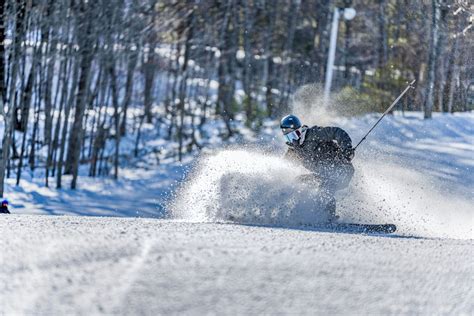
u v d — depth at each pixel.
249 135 53.28
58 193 36.12
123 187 39.09
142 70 51.97
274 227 12.45
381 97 54.53
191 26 55.28
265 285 6.34
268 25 61.88
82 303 5.50
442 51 52.03
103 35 41.25
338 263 7.58
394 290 6.45
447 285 6.80
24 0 33.28
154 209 31.88
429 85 52.12
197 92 59.88
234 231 10.38
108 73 45.94
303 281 6.58
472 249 9.52
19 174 37.72
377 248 9.08
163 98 61.72
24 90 44.50
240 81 72.50
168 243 8.38
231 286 6.24
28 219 11.60
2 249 7.71
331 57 42.38
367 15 60.38
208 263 7.21
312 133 15.41
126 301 5.59
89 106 44.38
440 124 49.50
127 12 43.59
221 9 58.34
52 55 39.34
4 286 6.03
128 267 6.91
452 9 49.03
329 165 15.21
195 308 5.45
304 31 63.50
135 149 49.97
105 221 11.82
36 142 43.72
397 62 57.56
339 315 5.45
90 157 46.75
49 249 7.75
